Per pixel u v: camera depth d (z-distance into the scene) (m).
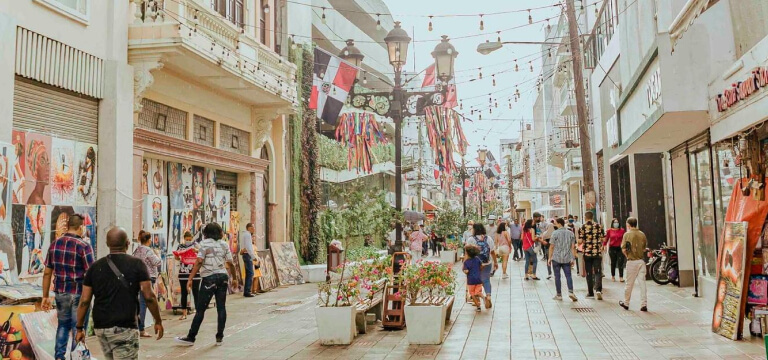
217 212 17.11
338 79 17.23
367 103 13.77
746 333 9.38
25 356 6.99
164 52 12.16
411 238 25.95
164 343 9.80
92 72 11.21
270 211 19.75
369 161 23.77
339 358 8.56
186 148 14.55
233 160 16.94
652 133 12.92
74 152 10.80
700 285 13.95
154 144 13.29
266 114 18.61
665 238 19.50
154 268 10.84
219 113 16.56
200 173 16.25
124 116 11.79
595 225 14.21
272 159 19.95
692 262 15.95
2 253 8.22
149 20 12.38
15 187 9.45
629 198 22.81
